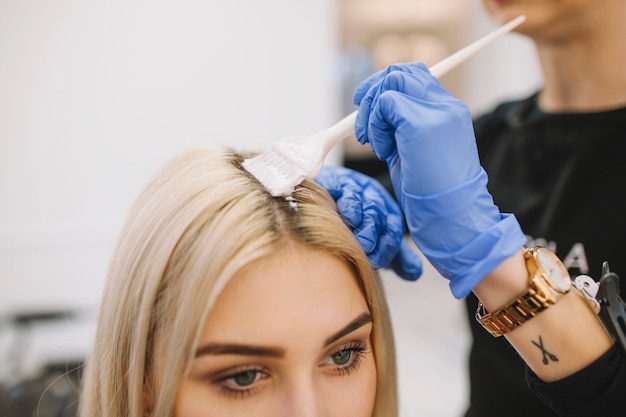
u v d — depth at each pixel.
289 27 1.95
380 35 3.42
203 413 0.49
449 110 0.47
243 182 0.53
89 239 1.84
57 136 1.79
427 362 2.31
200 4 1.85
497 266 0.45
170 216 0.53
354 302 0.53
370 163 3.01
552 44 0.73
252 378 0.50
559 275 0.46
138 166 1.88
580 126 0.74
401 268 0.68
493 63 2.64
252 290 0.48
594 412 0.47
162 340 0.52
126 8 1.78
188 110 1.91
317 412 0.51
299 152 0.53
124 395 0.58
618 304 0.46
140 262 0.55
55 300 1.83
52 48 1.73
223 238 0.48
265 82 1.97
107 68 1.80
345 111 3.44
